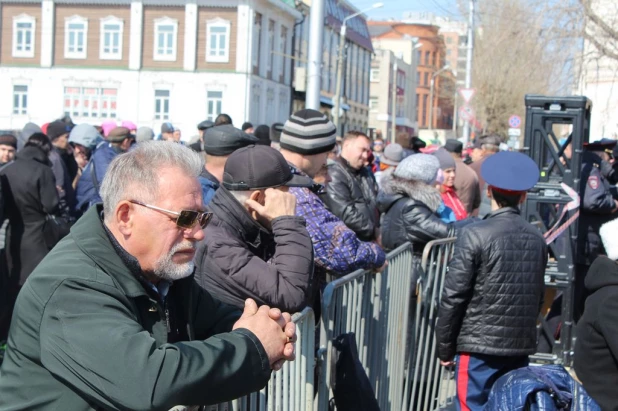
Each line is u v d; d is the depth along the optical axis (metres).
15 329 2.30
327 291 4.02
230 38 45.66
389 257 5.15
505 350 5.10
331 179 6.05
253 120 47.16
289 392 3.58
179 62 46.31
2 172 7.70
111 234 2.39
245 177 3.56
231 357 2.29
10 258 7.70
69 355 2.18
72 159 10.49
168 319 2.57
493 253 5.08
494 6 23.38
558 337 7.59
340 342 4.14
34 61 47.84
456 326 5.21
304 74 14.09
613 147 9.86
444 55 103.94
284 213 3.56
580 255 8.66
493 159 5.26
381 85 75.06
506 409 3.67
